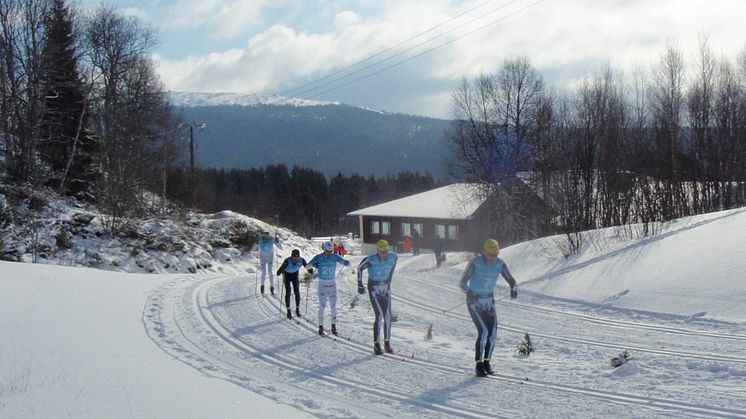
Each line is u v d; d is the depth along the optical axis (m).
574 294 14.34
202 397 7.05
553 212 29.30
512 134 36.03
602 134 30.83
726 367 8.12
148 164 44.41
